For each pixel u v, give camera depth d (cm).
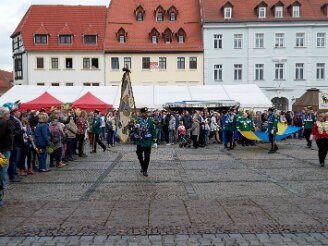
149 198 918
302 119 2912
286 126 2231
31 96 3250
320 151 1452
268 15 5216
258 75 5169
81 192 997
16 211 805
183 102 3138
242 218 744
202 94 3403
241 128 2133
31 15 5525
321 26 5116
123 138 1418
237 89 3475
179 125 2517
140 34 5372
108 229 682
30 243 618
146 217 754
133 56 5238
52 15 5531
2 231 673
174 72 5222
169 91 3425
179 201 884
